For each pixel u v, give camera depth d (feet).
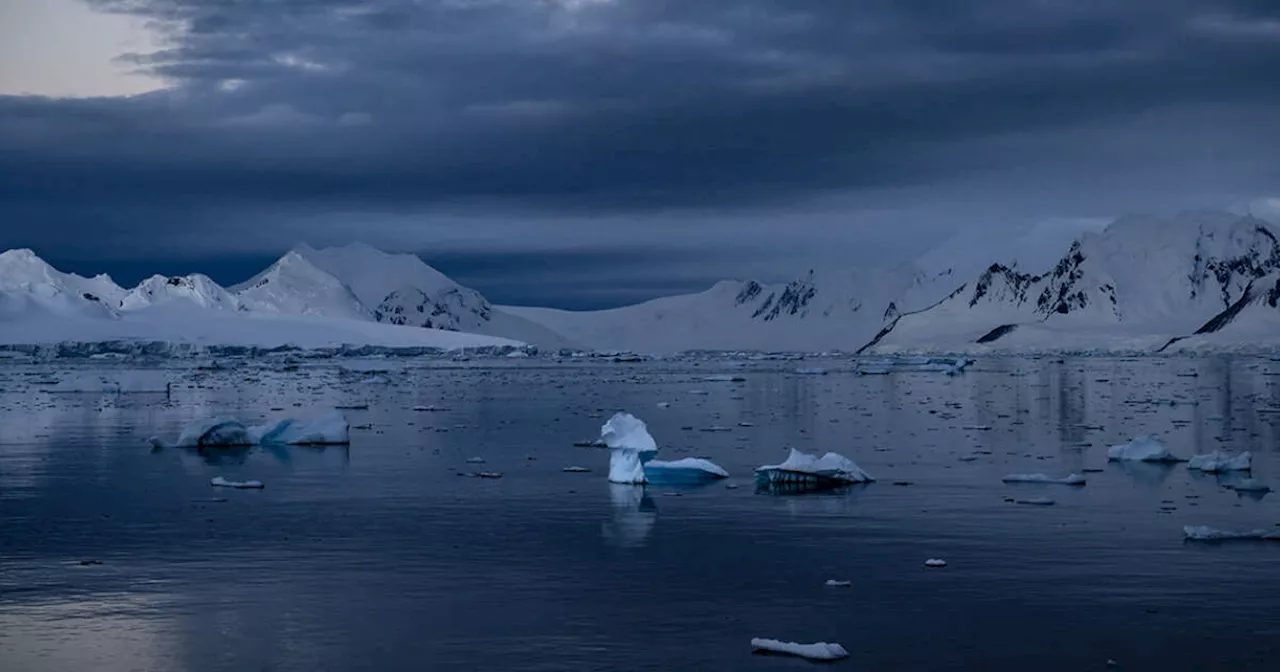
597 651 60.70
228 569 78.54
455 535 89.97
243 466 132.87
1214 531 87.04
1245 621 65.10
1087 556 81.05
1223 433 172.96
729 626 64.95
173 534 90.38
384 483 118.42
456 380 403.95
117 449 152.15
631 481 117.50
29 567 79.15
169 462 136.77
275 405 253.65
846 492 111.14
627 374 478.18
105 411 232.12
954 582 74.08
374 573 77.30
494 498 108.27
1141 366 561.02
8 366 547.08
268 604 69.67
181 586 73.92
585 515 98.68
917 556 81.61
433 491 112.68
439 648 61.21
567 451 149.59
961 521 94.79
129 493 111.34
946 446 155.33
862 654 60.13
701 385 359.66
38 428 187.62
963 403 256.32
